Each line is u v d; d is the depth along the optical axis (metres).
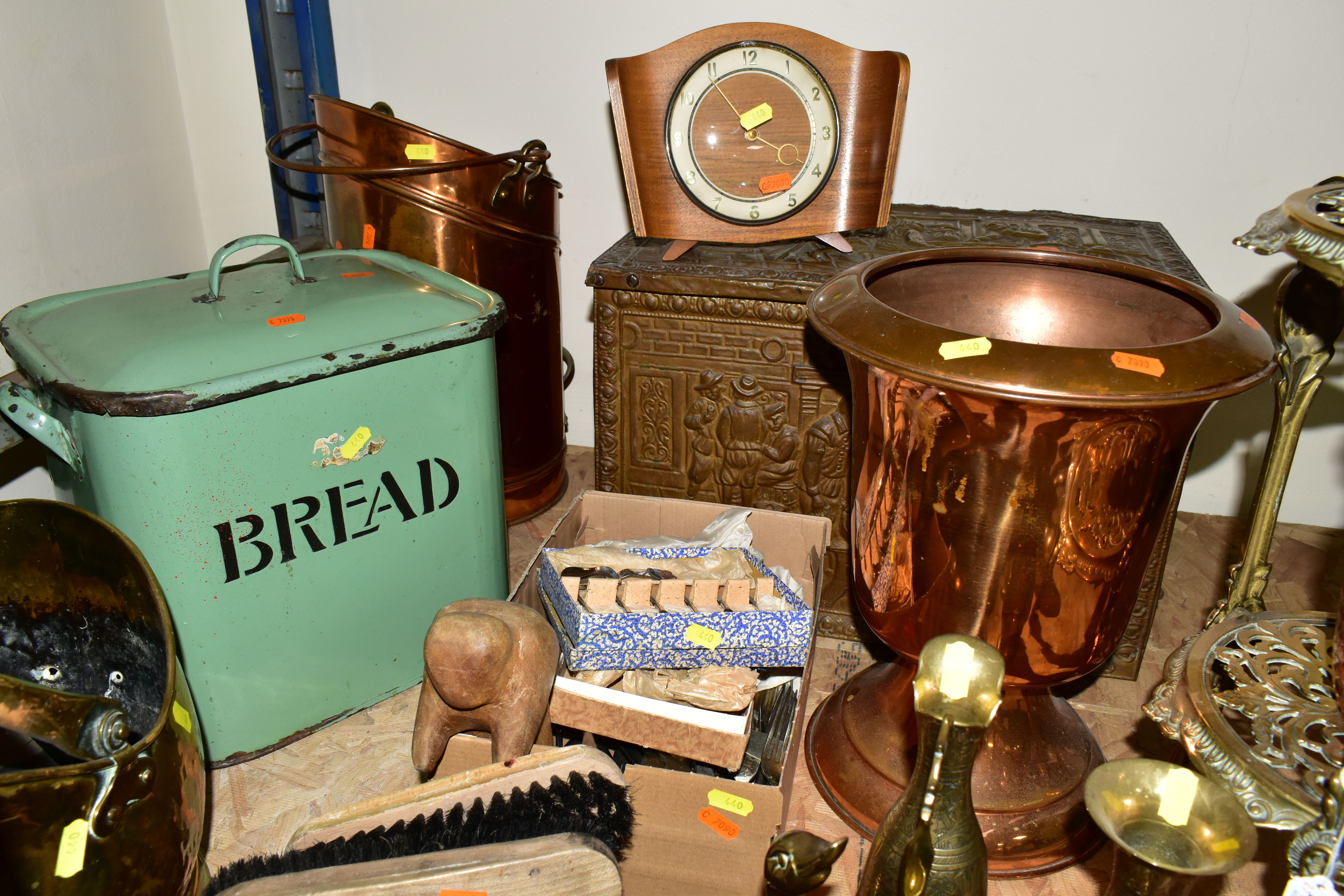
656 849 1.22
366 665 1.56
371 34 2.18
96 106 1.93
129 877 0.96
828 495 1.71
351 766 1.49
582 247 2.33
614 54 2.10
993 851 1.31
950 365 1.02
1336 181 1.05
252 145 2.30
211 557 1.30
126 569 1.12
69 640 1.27
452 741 1.26
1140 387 0.97
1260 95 1.85
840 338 1.13
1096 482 1.08
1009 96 1.96
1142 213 2.00
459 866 0.95
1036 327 1.45
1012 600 1.17
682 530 1.70
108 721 1.02
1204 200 1.96
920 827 0.86
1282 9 1.78
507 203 1.85
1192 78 1.87
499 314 1.50
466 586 1.64
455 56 2.17
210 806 1.40
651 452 1.79
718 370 1.67
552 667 1.25
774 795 1.12
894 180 1.75
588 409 2.54
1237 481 2.20
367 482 1.42
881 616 1.32
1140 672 1.74
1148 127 1.92
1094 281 1.38
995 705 0.87
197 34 2.18
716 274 1.59
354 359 1.32
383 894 0.94
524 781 1.08
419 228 1.82
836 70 1.67
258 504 1.31
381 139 1.77
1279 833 1.37
